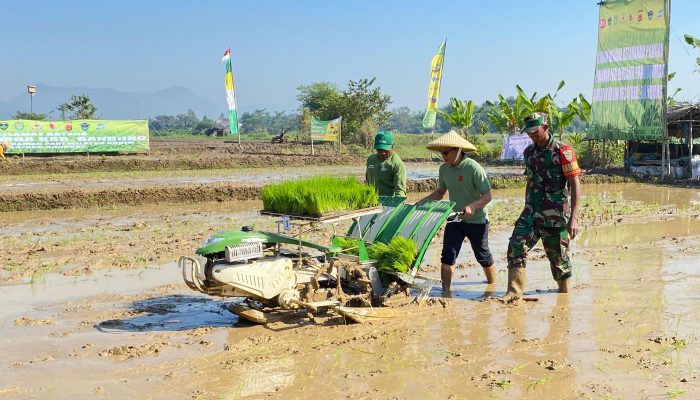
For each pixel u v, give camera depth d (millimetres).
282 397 4484
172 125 169000
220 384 4727
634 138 24188
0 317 6590
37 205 16734
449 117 37094
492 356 5316
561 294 7387
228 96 39281
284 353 5402
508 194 20062
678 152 25344
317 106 64812
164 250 10359
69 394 4562
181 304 7086
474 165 7277
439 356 5324
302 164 32969
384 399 4438
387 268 6684
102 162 28422
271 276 5984
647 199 17984
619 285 7770
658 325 6121
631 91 24156
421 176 25906
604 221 13336
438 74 31406
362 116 52125
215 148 41781
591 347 5512
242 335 5930
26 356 5367
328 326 6180
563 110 35125
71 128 31375
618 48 24500
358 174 27156
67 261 9500
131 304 7094
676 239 11094
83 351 5484
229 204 18016
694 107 23953
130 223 13906
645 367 5004
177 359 5273
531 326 6160
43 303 7168
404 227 7098
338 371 4980
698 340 5664
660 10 22922
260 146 44812
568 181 6984
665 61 22969
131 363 5184
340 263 6484
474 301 7137
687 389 4555
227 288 5781
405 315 6543
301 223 6469
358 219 6648
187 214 15531
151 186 19172
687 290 7500
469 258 9758
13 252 10297
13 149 30094
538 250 10234
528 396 4469
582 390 4559
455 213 7102
